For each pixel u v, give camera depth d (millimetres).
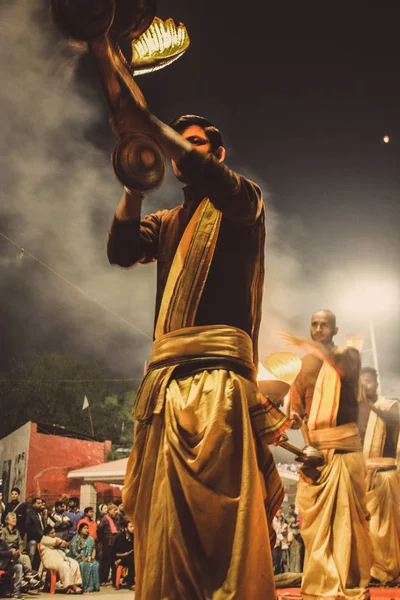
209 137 2533
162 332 2338
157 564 2010
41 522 13500
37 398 30000
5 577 11445
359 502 4980
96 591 13445
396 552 7352
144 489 2172
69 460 22250
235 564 1943
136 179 1981
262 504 2082
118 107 2061
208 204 2426
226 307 2312
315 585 4793
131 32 2143
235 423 2131
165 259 2475
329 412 5137
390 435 7754
